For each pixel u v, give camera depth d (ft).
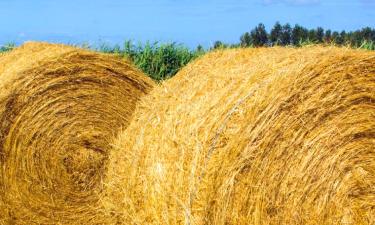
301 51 15.02
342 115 13.87
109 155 19.93
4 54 23.07
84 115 20.07
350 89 13.88
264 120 13.43
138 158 16.76
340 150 13.85
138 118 18.30
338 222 13.87
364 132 14.03
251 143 13.35
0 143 18.29
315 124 13.70
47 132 19.29
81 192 19.80
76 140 19.88
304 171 13.64
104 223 18.61
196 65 18.37
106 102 20.56
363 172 14.05
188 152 14.32
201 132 14.28
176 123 15.52
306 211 13.66
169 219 14.52
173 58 37.04
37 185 19.10
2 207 18.40
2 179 18.39
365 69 14.02
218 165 13.47
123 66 21.09
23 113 18.78
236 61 16.97
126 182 17.21
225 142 13.66
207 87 15.94
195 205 13.70
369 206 14.08
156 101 17.87
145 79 21.70
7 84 18.62
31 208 18.92
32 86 18.95
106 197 18.90
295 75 13.61
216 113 14.25
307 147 13.65
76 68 19.88
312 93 13.66
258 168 13.38
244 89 14.17
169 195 14.61
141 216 16.02
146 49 36.40
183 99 16.34
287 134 13.53
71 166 19.72
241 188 13.35
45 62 19.33
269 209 13.47
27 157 18.89
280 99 13.50
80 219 19.44
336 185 13.85
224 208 13.35
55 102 19.47
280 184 13.53
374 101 14.12
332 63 13.79
